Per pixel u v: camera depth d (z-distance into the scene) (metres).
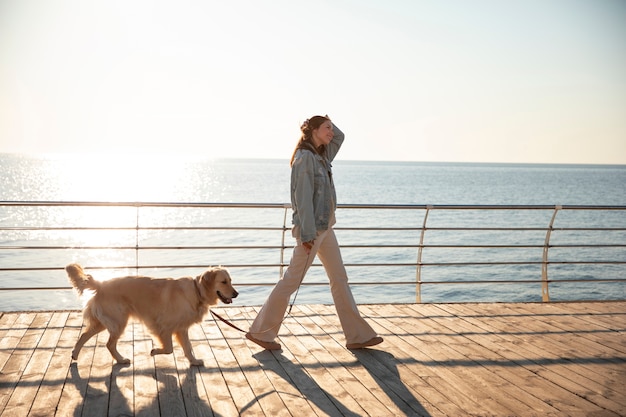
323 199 4.38
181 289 4.17
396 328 5.26
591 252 24.23
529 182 100.81
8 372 3.93
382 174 145.62
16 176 86.81
